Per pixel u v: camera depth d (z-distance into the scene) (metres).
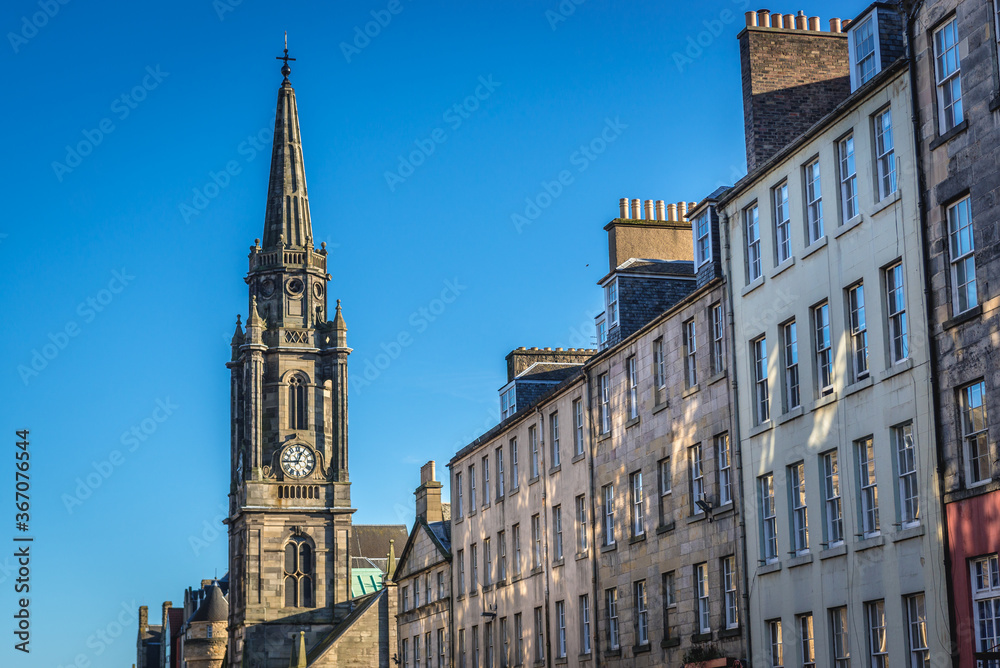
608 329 49.81
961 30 29.59
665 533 43.41
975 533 28.47
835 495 34.16
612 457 47.81
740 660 38.03
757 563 37.53
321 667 108.50
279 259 128.25
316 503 123.75
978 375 28.62
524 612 55.75
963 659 28.66
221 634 157.88
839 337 33.94
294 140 133.00
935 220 30.30
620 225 52.44
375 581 156.75
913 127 31.03
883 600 31.94
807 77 41.41
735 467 38.88
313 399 125.88
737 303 39.34
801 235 35.94
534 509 55.34
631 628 45.41
